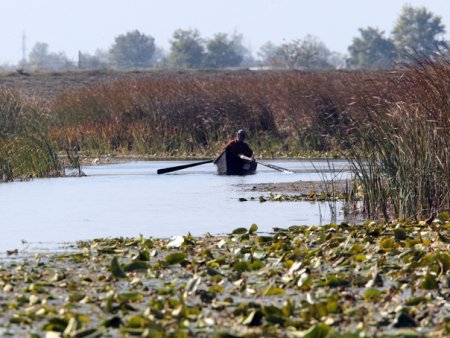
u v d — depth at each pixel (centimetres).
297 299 3884
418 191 6094
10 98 12988
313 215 6669
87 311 3712
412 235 5466
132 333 3331
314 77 13162
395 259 4675
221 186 8912
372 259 4656
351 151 6762
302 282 4066
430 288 4003
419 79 6388
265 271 4397
